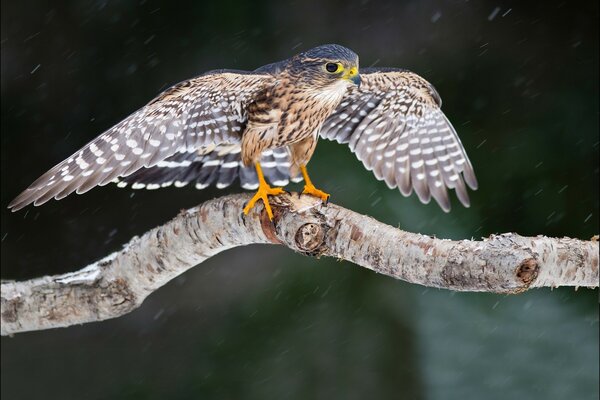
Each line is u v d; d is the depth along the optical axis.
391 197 11.48
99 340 14.00
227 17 13.41
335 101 8.21
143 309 13.97
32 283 7.99
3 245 14.18
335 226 6.42
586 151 11.82
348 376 11.55
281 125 8.06
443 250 5.77
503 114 12.59
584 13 12.99
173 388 12.82
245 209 6.88
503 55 13.20
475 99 12.87
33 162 14.02
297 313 12.05
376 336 11.71
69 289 7.92
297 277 12.23
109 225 14.44
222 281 13.81
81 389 13.39
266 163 8.56
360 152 9.02
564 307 11.30
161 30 13.60
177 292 13.93
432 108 8.78
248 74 7.75
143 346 13.61
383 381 11.47
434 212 11.40
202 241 7.29
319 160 11.71
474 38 13.44
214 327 12.98
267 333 12.15
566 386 10.91
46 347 14.06
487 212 11.44
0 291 8.06
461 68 13.27
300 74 7.96
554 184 11.58
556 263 5.63
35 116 13.91
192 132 7.83
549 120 12.26
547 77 12.83
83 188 7.08
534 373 11.04
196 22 13.48
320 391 11.62
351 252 6.31
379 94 8.72
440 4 13.76
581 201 11.45
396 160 9.02
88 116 13.84
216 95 7.73
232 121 8.03
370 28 13.85
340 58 8.02
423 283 5.95
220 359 12.24
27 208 14.23
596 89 12.42
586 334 11.09
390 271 6.10
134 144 7.40
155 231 7.55
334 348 11.75
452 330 11.45
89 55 13.80
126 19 13.64
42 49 13.82
